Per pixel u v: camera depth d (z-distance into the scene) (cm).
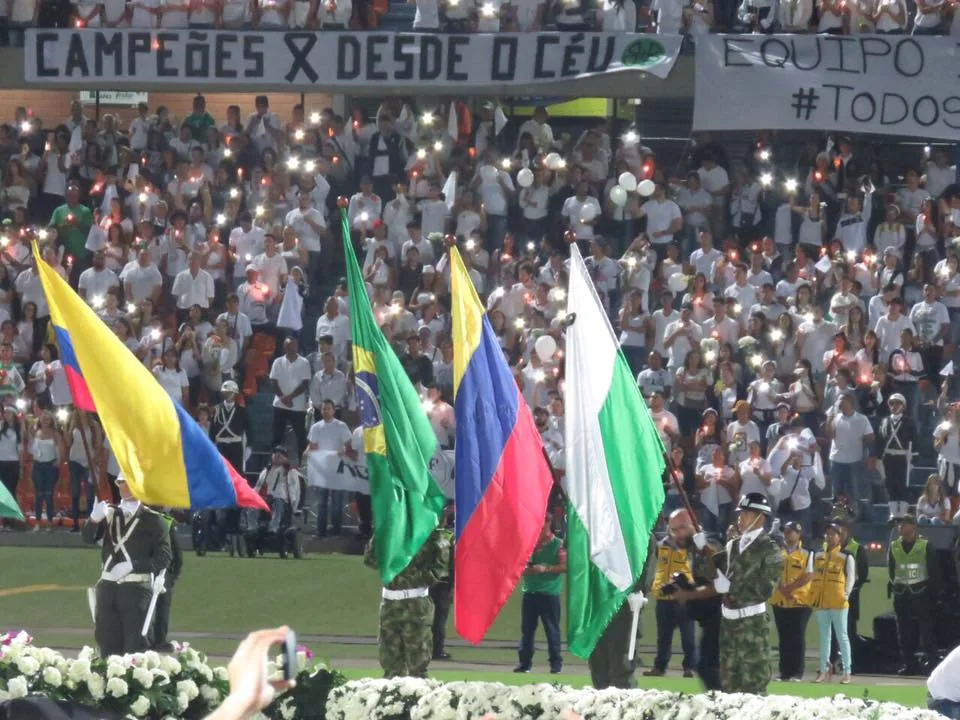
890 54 11069
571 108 12862
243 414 9300
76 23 11794
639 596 4906
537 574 6825
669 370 9531
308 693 4394
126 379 4869
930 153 11619
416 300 10094
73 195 11056
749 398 9262
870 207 10788
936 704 3844
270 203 10912
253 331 10319
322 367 9681
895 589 7331
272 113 11612
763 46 11125
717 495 8669
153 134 11694
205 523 9144
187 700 4184
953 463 8944
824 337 9600
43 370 9838
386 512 4991
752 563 5038
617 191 8225
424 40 11462
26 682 4025
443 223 10800
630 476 4731
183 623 7844
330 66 11506
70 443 9344
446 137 11388
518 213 10988
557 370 9294
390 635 5225
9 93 13188
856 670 7412
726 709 4216
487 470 4766
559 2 11538
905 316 9662
